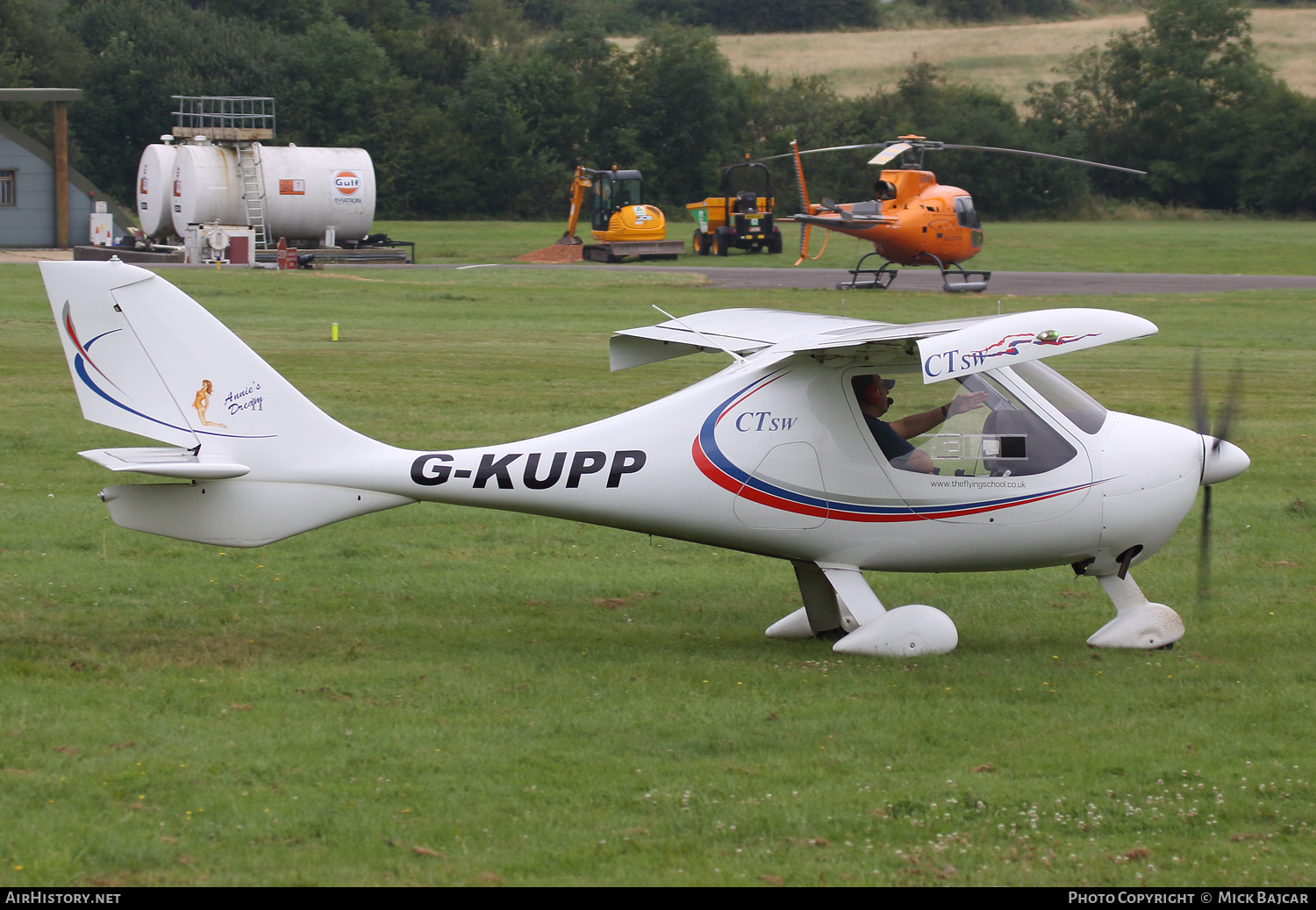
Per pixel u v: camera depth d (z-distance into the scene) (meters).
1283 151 195.25
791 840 12.31
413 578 22.98
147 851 11.71
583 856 11.86
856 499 18.08
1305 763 14.47
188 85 177.50
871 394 18.08
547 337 59.69
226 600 21.16
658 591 22.72
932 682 17.34
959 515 18.12
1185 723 15.77
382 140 188.12
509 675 17.41
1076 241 137.62
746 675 17.56
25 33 174.75
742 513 18.20
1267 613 21.30
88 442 33.31
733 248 124.38
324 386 43.47
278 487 17.88
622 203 113.94
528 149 193.62
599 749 14.57
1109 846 12.37
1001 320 16.33
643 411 18.33
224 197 98.38
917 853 12.09
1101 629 19.33
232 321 61.22
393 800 12.98
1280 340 61.34
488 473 18.03
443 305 71.12
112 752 14.02
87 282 17.25
